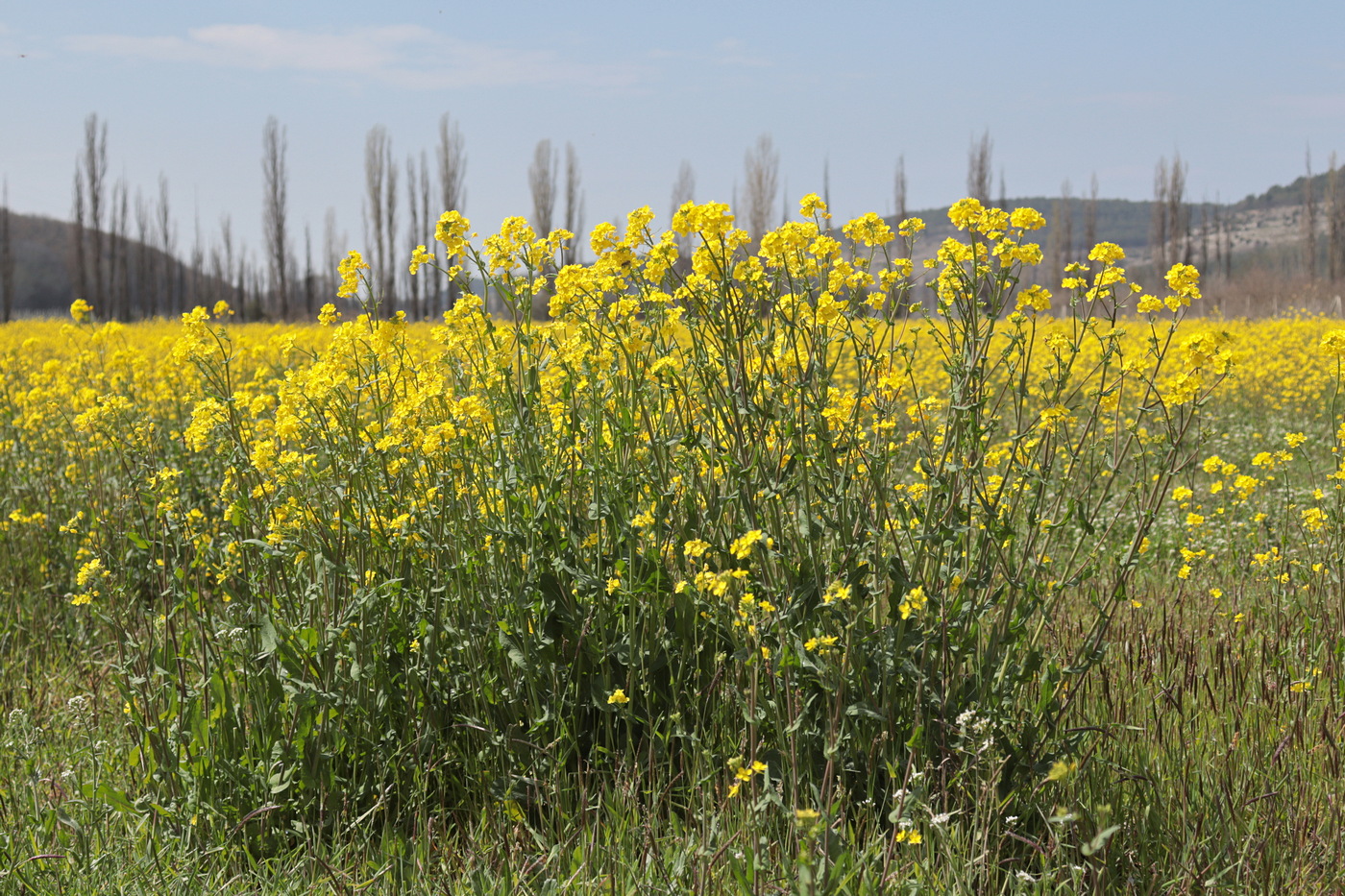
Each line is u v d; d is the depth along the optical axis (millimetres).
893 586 2754
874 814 2619
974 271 2648
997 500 2635
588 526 3139
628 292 3525
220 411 3449
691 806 2689
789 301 2922
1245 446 8633
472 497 3105
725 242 2881
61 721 3811
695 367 2871
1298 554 4840
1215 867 2570
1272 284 38125
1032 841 2391
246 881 2664
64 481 5797
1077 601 4340
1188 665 3488
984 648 2865
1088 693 3199
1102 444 3480
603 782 2812
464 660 3061
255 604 3082
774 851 2404
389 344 3506
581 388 3129
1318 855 2648
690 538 2979
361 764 2955
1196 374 2727
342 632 2900
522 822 2775
